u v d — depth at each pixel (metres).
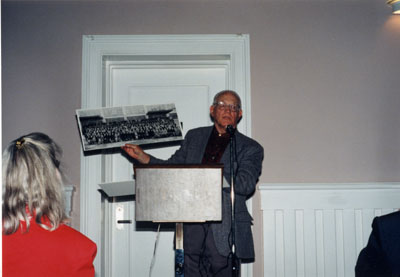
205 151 2.37
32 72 3.05
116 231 3.22
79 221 2.97
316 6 3.08
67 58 3.06
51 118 3.03
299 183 2.98
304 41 3.06
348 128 3.03
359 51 3.06
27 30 3.07
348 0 3.08
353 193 2.94
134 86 3.28
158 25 3.06
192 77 3.28
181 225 1.81
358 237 2.92
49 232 1.24
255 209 2.96
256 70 3.04
